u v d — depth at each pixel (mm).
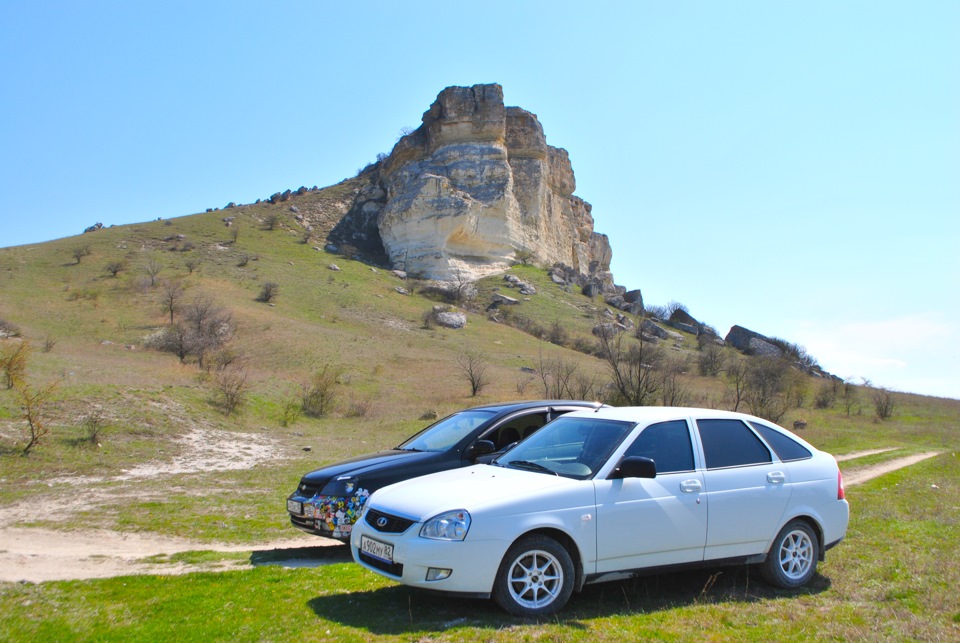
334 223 105938
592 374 48875
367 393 38812
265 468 17406
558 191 119188
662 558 5273
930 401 51375
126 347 43562
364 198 112125
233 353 43625
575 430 5961
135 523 9562
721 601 5301
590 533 4988
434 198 91000
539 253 104250
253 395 30391
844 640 4281
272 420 27688
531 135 108750
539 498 4906
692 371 56156
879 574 6031
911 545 7207
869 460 18562
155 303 56219
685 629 4477
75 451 16875
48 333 45000
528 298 84188
